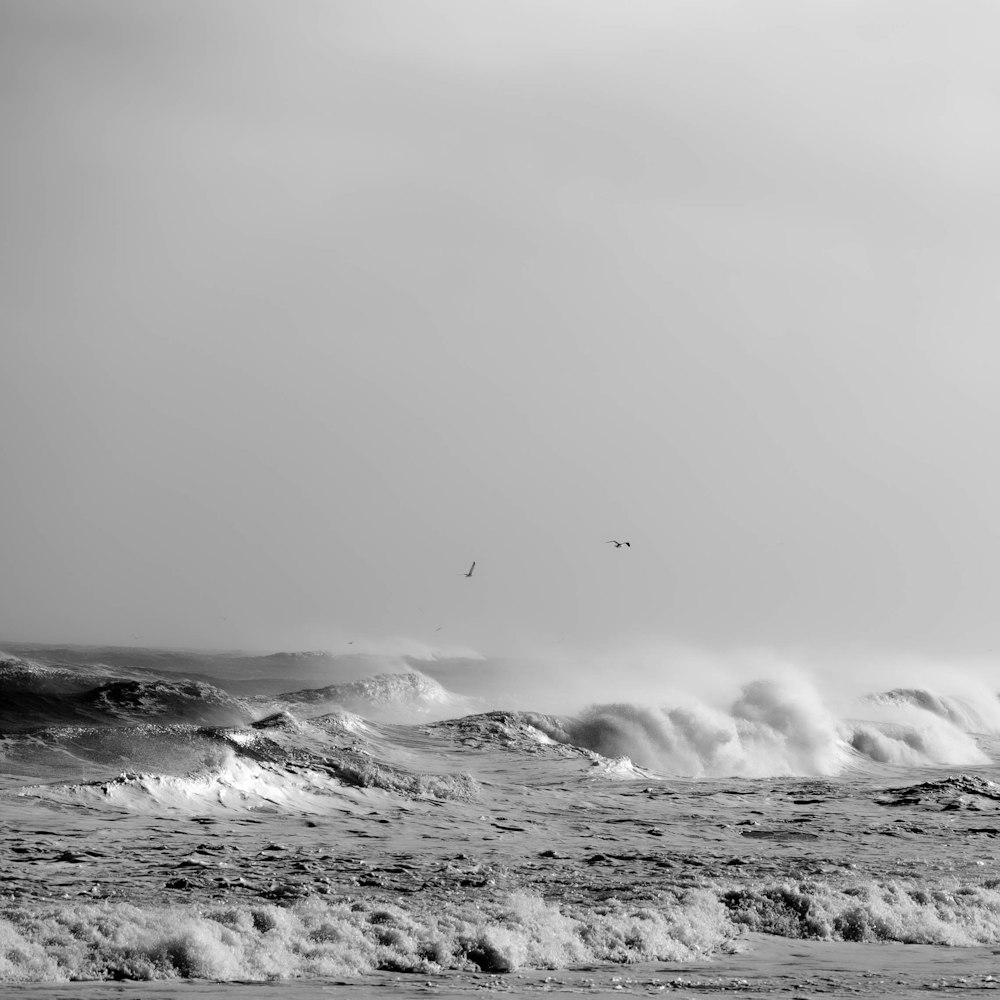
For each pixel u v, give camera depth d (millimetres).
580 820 59125
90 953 24484
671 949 29625
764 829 57469
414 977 25469
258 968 24953
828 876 43812
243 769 60594
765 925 34094
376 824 54594
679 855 48750
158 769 61344
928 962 29031
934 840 54844
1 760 61750
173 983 23297
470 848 49125
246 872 39812
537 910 33375
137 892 35344
